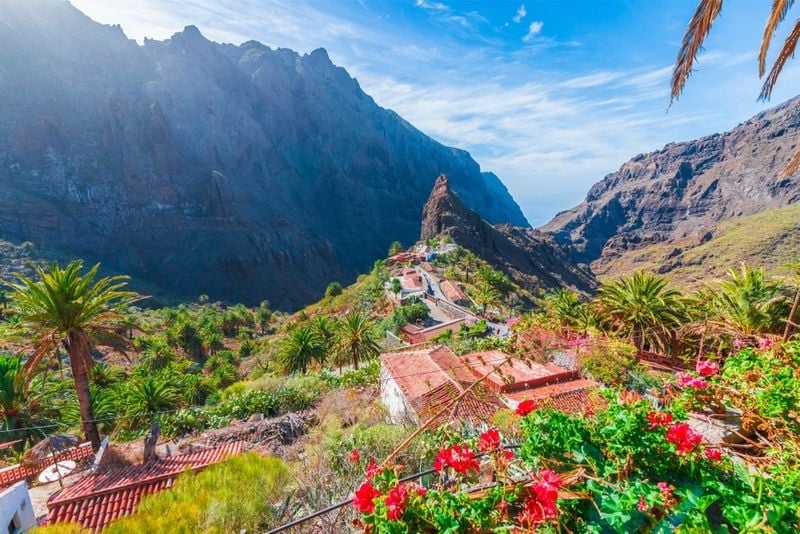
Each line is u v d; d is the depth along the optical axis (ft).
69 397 111.55
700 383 16.12
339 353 126.41
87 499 36.94
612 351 50.39
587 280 576.61
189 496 21.42
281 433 52.16
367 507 9.73
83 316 67.10
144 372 174.91
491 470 13.52
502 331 134.51
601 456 11.18
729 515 8.89
